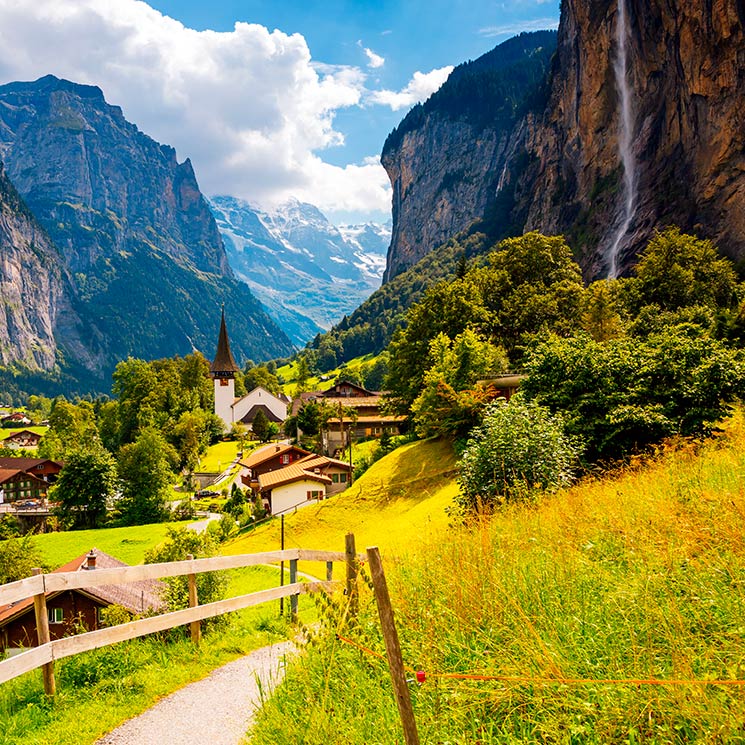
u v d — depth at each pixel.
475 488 18.11
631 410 22.75
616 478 15.89
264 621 11.03
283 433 128.88
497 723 4.65
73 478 77.25
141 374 124.50
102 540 59.78
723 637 4.73
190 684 7.74
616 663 4.64
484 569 6.87
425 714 4.93
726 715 3.88
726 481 9.65
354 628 6.49
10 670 6.17
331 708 5.39
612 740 4.13
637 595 5.44
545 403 25.22
